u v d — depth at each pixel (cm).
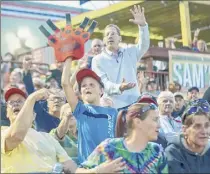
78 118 566
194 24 1320
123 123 490
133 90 691
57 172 509
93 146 555
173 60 1016
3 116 622
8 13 2234
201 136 486
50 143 543
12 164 505
